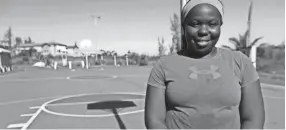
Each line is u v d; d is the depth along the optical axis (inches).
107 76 819.4
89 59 1726.1
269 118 250.2
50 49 2276.1
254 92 50.9
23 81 658.2
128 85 563.5
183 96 48.7
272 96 393.4
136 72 1024.2
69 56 1728.6
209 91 47.9
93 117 259.8
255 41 671.1
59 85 567.2
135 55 2006.6
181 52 54.5
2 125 233.1
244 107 51.4
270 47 623.8
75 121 244.5
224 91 47.9
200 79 48.6
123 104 331.9
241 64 51.3
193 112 48.4
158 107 51.9
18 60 1813.5
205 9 48.1
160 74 52.3
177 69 50.5
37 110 296.8
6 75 862.5
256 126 49.1
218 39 50.1
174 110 50.7
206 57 51.4
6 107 316.2
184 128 49.2
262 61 661.3
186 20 50.4
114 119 251.1
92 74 915.4
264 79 593.9
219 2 50.5
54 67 1337.4
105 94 427.8
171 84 50.4
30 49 1982.0
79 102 349.7
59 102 351.9
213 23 48.7
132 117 259.0
